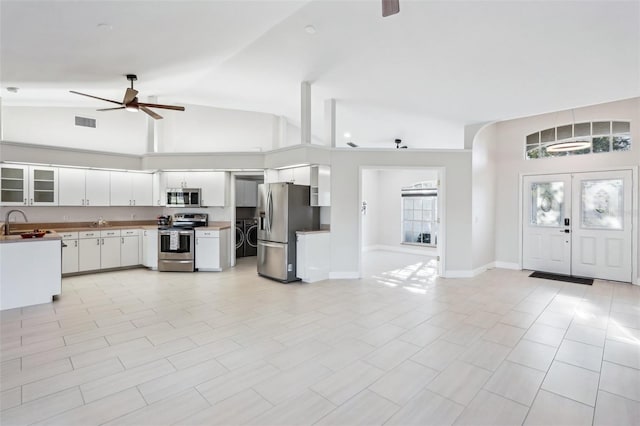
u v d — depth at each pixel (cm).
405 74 434
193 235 613
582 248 574
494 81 420
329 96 550
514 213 647
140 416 191
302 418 191
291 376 239
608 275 548
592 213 564
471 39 339
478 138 597
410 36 347
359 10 313
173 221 666
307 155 518
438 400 210
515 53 354
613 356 273
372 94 520
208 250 617
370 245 928
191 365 254
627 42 313
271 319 359
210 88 566
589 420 191
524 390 222
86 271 582
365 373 244
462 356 272
